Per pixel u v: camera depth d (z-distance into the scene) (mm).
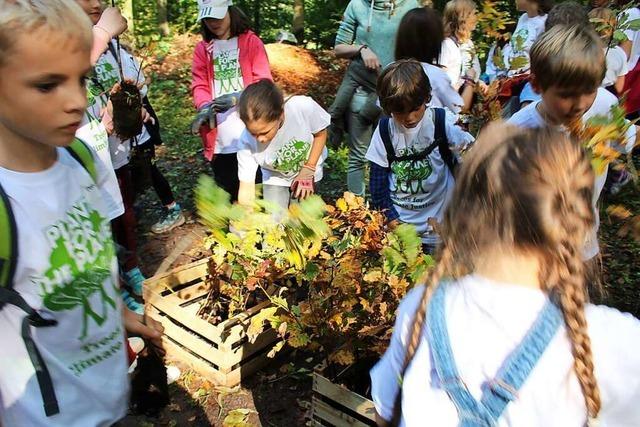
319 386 2639
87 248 1627
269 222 2488
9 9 1321
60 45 1359
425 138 3164
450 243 1237
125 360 1789
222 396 3098
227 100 4312
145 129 4203
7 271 1452
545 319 1118
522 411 1114
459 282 1213
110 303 1701
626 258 4312
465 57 4934
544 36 2381
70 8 1388
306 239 2457
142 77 4270
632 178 2822
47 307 1526
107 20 3160
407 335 1306
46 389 1532
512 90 4367
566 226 1109
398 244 2598
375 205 3434
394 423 1385
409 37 3842
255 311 3129
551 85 2318
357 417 2584
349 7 4926
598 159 2029
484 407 1137
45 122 1417
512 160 1146
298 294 3297
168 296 3324
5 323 1485
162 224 4855
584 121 2428
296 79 9148
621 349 1131
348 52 4828
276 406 3057
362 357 2775
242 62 4410
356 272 2598
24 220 1469
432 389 1210
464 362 1160
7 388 1521
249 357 3195
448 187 3279
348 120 4973
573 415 1112
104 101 3707
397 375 1341
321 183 5746
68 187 1597
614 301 3885
